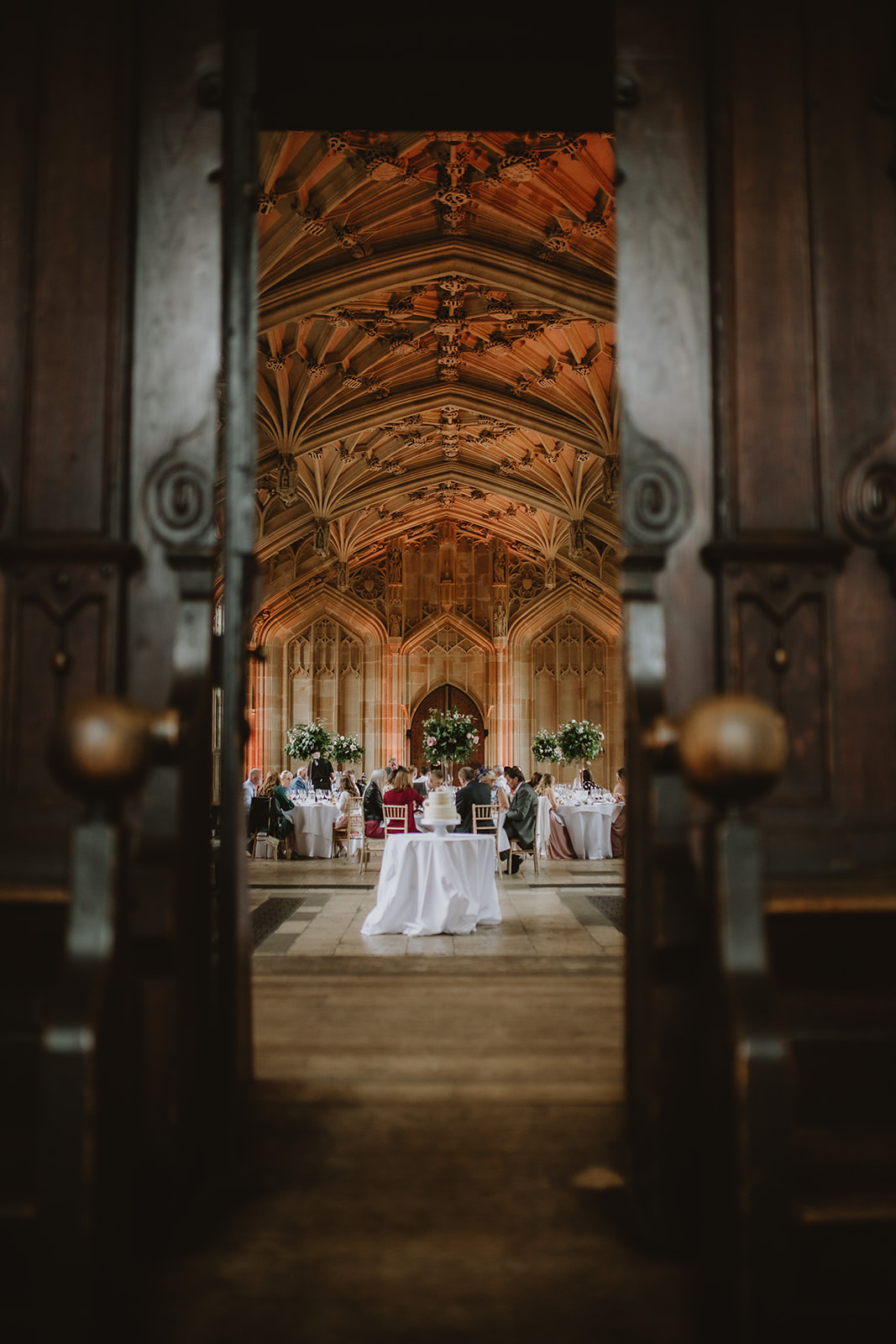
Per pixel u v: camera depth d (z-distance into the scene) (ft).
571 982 13.91
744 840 5.47
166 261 8.39
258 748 74.43
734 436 8.30
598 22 10.13
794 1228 4.95
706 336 8.41
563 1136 7.82
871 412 8.49
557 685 76.95
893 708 8.18
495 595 77.30
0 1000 6.54
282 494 51.90
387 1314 5.42
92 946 5.32
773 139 8.65
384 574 77.97
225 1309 5.49
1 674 7.92
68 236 8.41
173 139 8.50
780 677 8.06
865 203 8.71
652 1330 5.31
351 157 32.12
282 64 10.37
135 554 8.03
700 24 8.75
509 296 41.65
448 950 17.01
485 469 64.49
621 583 8.15
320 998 12.84
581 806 38.19
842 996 6.65
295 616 76.07
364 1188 6.92
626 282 8.42
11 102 8.55
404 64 10.30
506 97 10.87
